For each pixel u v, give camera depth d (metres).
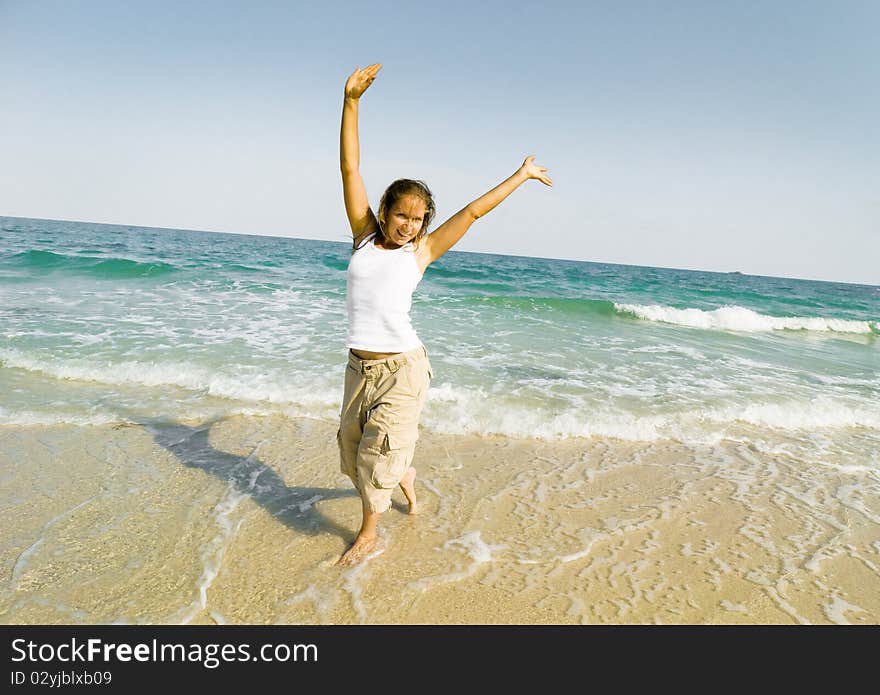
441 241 2.62
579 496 3.57
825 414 5.69
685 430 4.97
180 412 4.63
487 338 8.62
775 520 3.39
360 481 2.71
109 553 2.64
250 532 2.90
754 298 22.97
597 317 12.96
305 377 5.64
